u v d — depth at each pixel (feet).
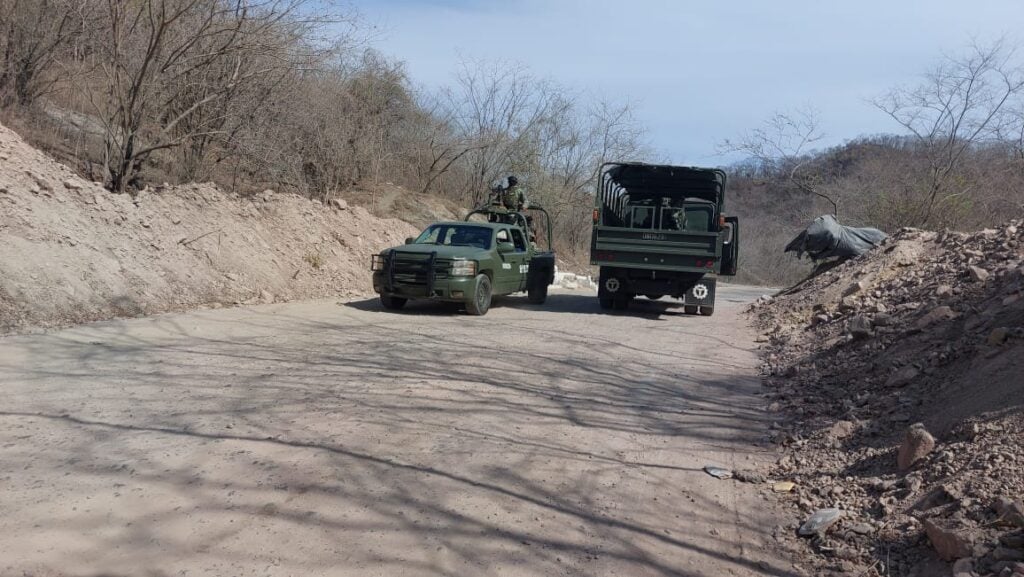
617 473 18.20
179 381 23.72
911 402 20.98
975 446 15.99
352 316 41.68
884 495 16.02
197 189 48.32
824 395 25.39
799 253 66.39
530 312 50.83
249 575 12.09
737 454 20.31
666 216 57.00
